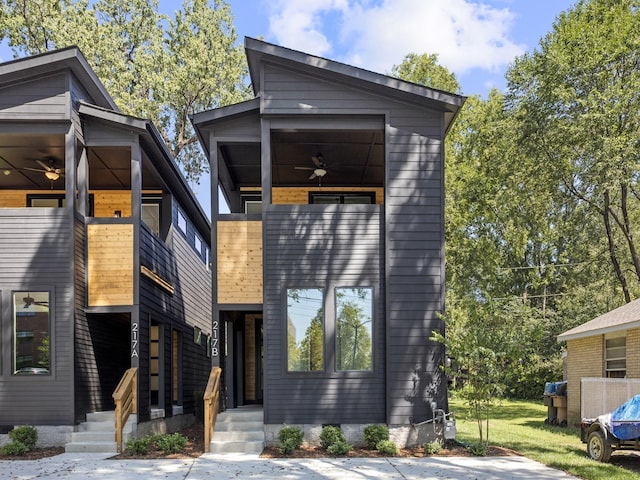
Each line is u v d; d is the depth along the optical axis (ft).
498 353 35.40
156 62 86.74
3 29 79.56
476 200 96.32
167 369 49.62
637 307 51.65
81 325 39.40
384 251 38.81
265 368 37.76
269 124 39.60
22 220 38.19
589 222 90.22
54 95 38.91
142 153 43.88
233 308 39.19
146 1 90.99
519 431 51.44
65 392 37.24
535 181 77.46
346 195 53.31
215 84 88.74
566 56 68.28
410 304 38.11
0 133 38.75
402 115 39.50
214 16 91.25
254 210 53.62
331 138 42.45
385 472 29.09
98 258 40.81
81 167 40.98
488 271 98.22
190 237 64.28
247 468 30.22
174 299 53.72
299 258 38.70
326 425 37.40
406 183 38.99
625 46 65.05
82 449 35.83
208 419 35.81
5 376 37.01
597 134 65.10
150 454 34.83
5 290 37.58
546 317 97.91
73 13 81.92
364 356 38.11
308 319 38.27
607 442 33.19
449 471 29.45
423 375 37.63
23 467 30.71
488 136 91.15
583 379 39.19
